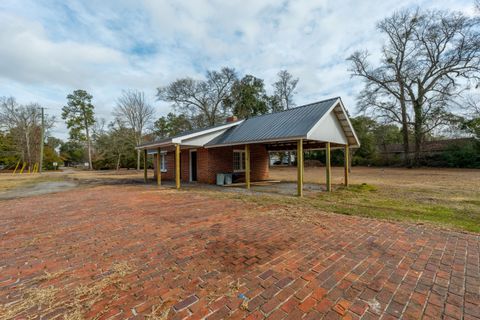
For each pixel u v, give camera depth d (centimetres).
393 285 232
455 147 2489
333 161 3438
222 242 355
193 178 1380
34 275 259
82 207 629
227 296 214
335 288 227
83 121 3953
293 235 385
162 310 194
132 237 381
